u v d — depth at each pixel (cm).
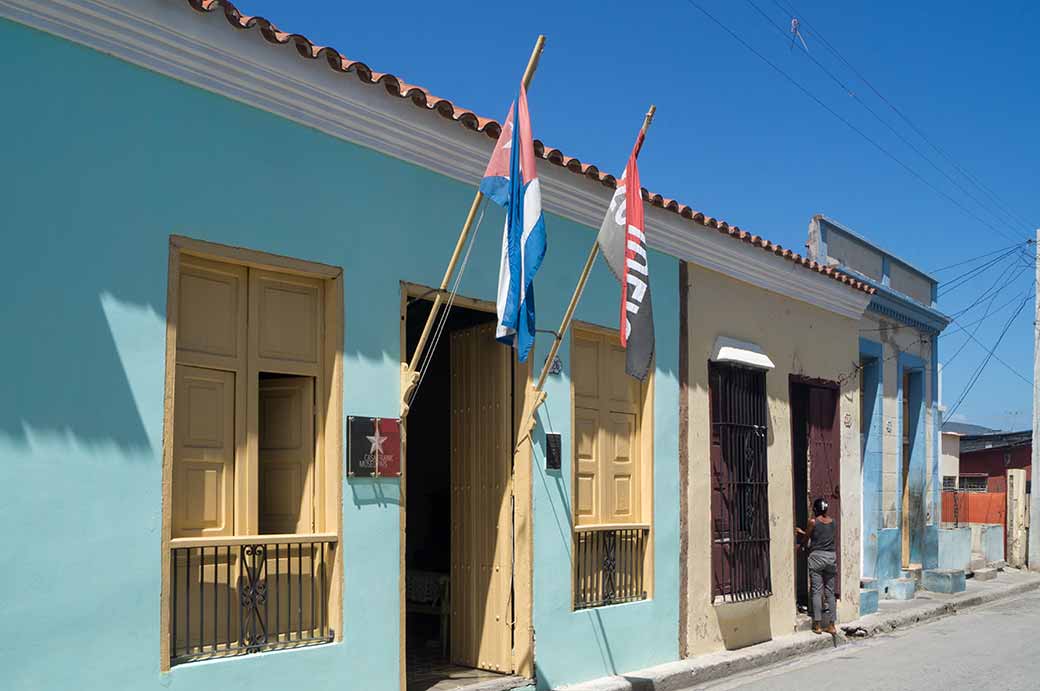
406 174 758
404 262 751
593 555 924
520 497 843
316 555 685
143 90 595
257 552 646
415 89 721
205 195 623
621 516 974
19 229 535
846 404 1379
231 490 649
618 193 786
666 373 1030
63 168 555
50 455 540
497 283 831
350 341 707
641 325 772
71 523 546
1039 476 2153
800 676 1025
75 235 558
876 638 1302
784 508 1216
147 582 577
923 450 1778
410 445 1088
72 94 561
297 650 652
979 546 2127
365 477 706
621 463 981
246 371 659
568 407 896
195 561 618
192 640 614
